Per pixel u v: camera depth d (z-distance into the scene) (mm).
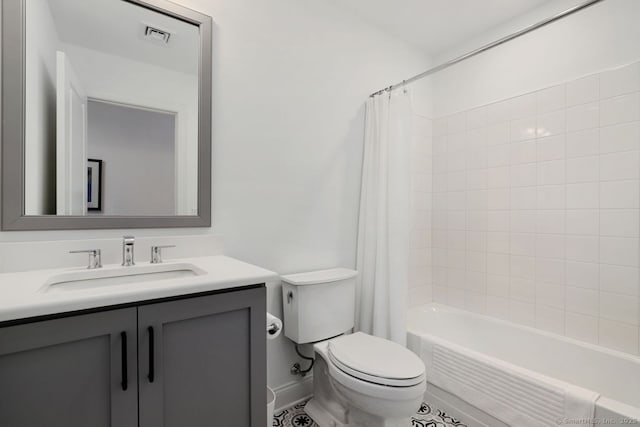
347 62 2027
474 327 2172
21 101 1092
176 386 894
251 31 1625
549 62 1922
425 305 2475
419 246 2480
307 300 1616
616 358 1575
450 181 2441
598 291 1718
